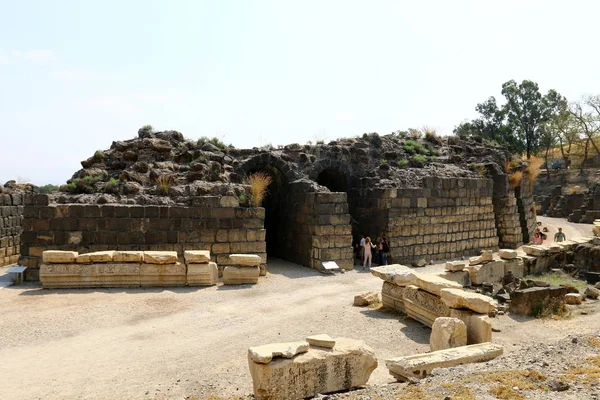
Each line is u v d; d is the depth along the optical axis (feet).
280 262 83.51
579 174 230.48
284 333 39.86
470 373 24.82
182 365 32.50
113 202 65.21
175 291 55.57
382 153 97.86
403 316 45.73
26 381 29.76
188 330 40.75
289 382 25.95
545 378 22.98
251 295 54.85
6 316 44.11
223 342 37.50
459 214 91.97
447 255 89.76
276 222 91.50
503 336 40.91
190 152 80.59
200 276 58.49
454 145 113.50
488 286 57.31
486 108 237.04
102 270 56.03
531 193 123.65
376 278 68.13
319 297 54.65
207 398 26.86
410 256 84.33
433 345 34.14
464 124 239.71
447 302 38.09
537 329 43.09
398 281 46.39
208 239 66.28
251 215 68.39
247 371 31.37
